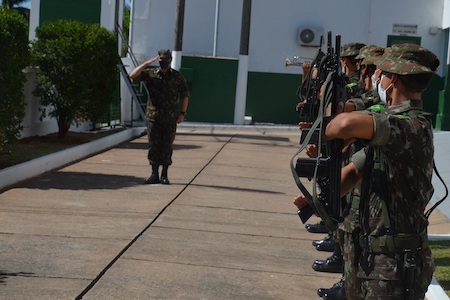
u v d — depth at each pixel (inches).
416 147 153.3
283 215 400.8
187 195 439.2
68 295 240.8
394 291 154.8
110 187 452.1
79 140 657.0
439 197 470.0
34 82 631.2
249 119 1026.1
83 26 644.1
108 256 291.1
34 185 445.1
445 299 252.7
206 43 1058.7
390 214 156.4
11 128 468.4
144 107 834.8
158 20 1050.1
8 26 445.7
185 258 297.6
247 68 997.8
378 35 1053.2
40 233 322.0
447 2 1010.1
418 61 160.4
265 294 259.3
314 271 293.0
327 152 170.7
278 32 1052.5
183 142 749.3
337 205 160.7
